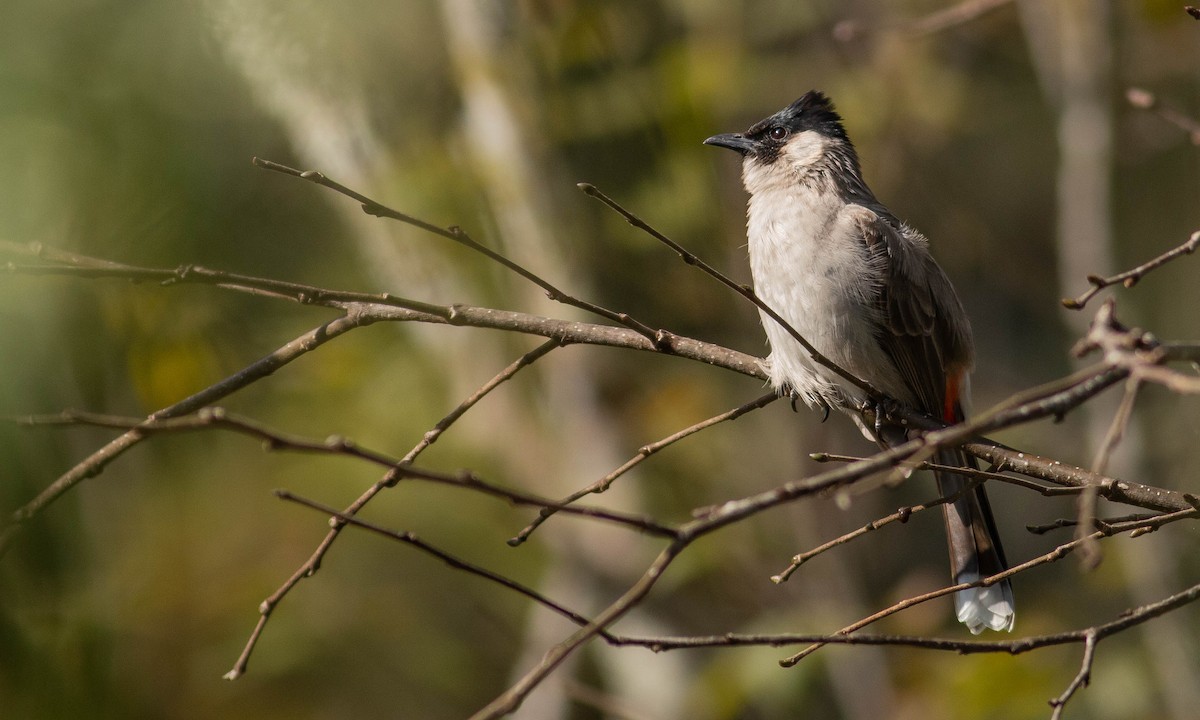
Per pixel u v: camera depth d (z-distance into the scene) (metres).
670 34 12.99
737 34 13.30
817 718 12.11
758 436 12.76
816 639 4.89
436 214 11.95
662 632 11.97
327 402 12.18
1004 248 15.84
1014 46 15.31
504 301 12.35
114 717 6.64
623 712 10.63
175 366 9.21
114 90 7.48
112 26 7.53
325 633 11.98
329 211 11.77
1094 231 12.35
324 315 11.55
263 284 5.51
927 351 7.80
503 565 12.44
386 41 11.59
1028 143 16.16
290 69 10.50
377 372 12.45
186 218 7.55
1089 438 12.27
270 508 11.97
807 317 7.75
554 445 12.34
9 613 6.28
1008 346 16.55
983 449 6.06
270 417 12.02
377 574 12.38
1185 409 11.70
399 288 12.20
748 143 8.61
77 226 7.06
